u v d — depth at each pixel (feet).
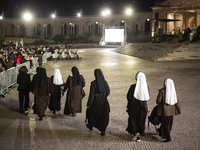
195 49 80.74
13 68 38.27
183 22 183.32
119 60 81.05
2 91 33.14
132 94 17.74
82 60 82.33
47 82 22.89
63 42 222.07
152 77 46.34
